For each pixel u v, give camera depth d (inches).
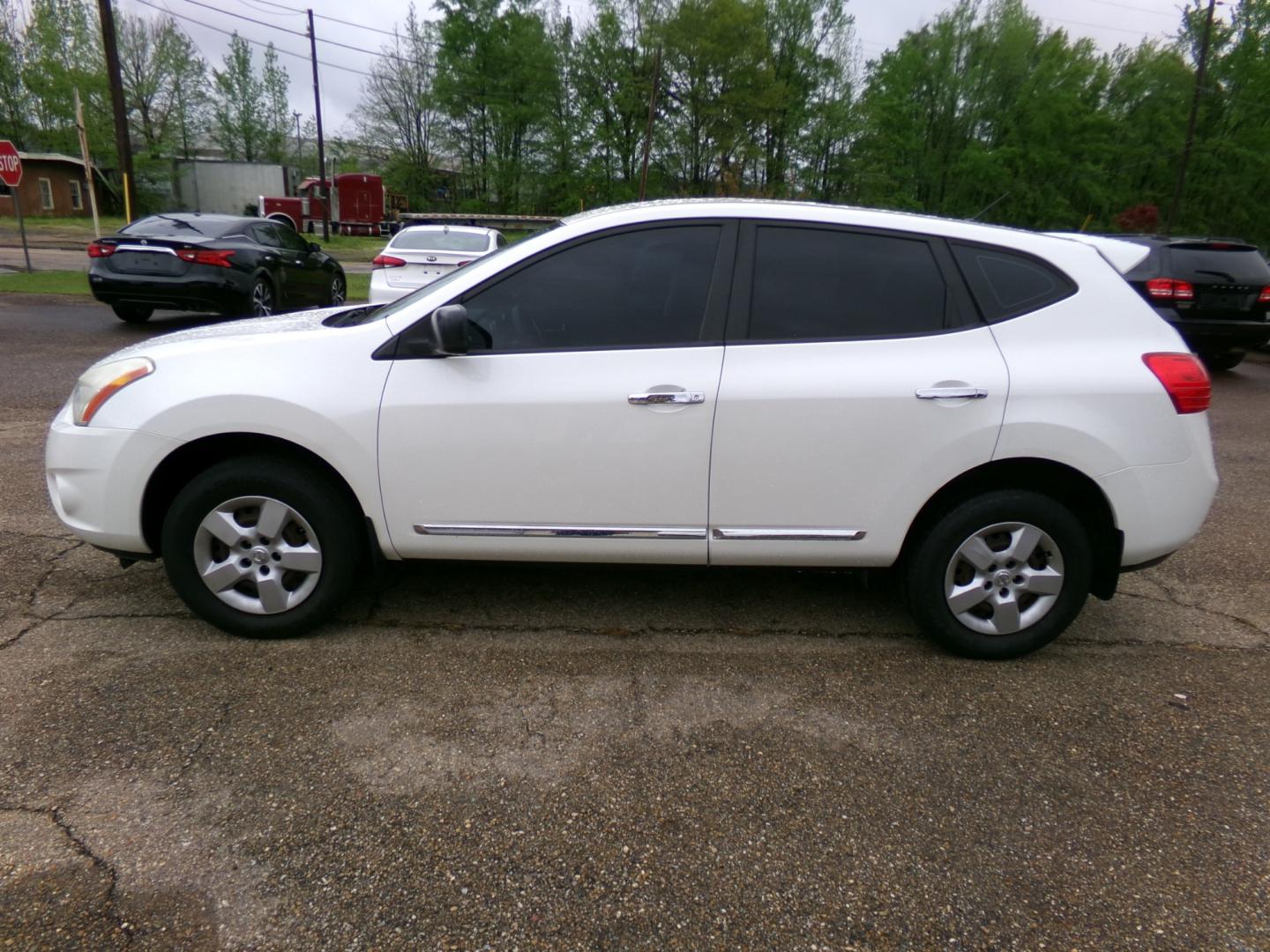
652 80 1769.2
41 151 1951.3
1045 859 92.7
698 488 128.6
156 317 506.3
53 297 551.5
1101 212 1734.7
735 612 153.1
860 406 125.3
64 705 115.2
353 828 93.8
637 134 1908.2
